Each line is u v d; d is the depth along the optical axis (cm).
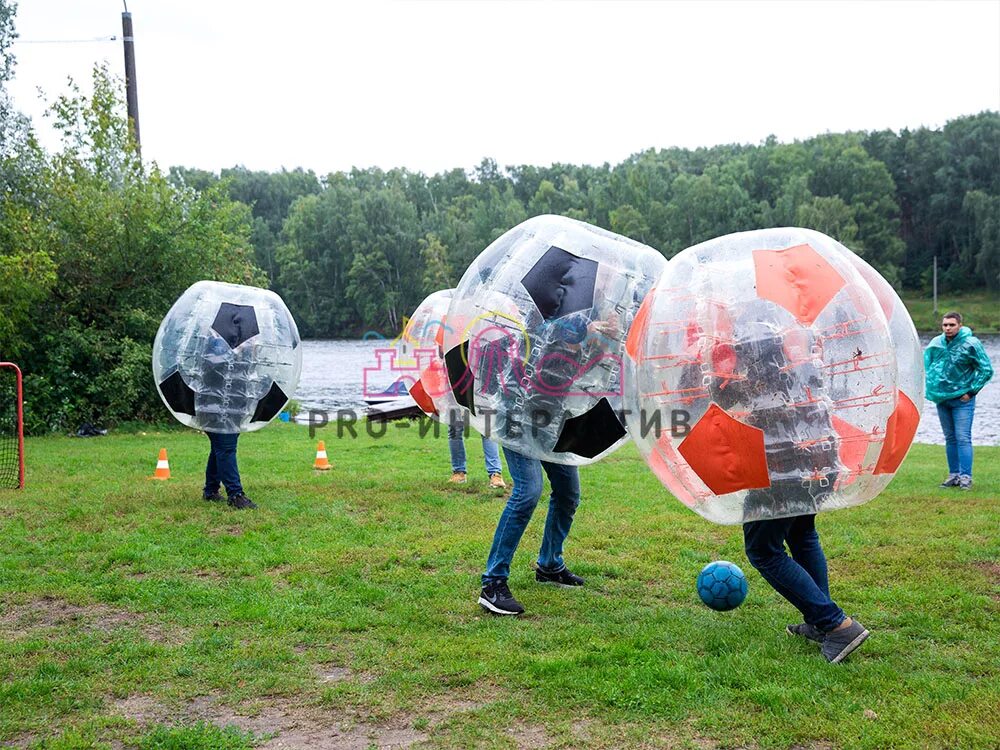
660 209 7250
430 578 634
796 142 8856
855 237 7038
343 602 576
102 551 707
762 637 501
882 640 495
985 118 8288
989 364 987
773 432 438
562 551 661
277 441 1596
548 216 604
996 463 1255
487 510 873
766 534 466
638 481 1048
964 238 7875
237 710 419
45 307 1906
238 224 2331
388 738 390
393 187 8919
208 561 675
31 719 407
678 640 498
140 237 1969
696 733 388
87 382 1883
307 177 10925
